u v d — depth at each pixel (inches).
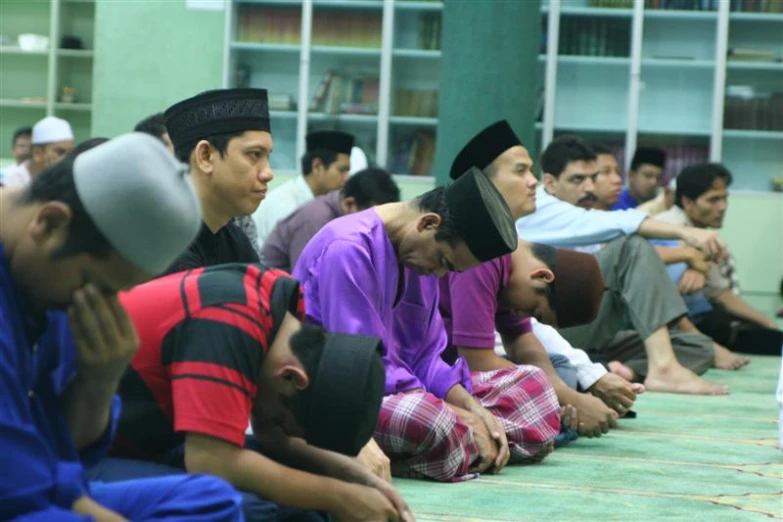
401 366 153.6
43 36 497.4
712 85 448.1
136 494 85.8
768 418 222.2
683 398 247.9
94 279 75.9
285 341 99.3
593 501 142.8
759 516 136.9
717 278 340.8
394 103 457.1
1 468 72.5
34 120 502.6
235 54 458.3
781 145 447.2
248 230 213.2
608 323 247.6
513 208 186.4
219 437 97.2
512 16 316.2
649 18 450.0
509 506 138.0
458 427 152.5
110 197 73.6
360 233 144.4
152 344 99.0
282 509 107.2
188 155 139.2
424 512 133.0
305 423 99.5
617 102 451.5
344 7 455.5
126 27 456.8
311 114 456.1
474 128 318.3
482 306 171.6
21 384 75.0
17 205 74.9
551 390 171.0
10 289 74.8
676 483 156.6
